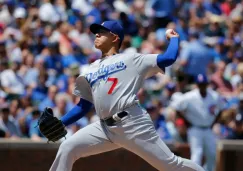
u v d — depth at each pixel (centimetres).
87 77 2464
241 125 4597
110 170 3800
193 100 4091
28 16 6138
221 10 6894
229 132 4628
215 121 4112
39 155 3753
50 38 5697
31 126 4303
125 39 5762
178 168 2441
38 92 4953
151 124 2430
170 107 4400
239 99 4991
